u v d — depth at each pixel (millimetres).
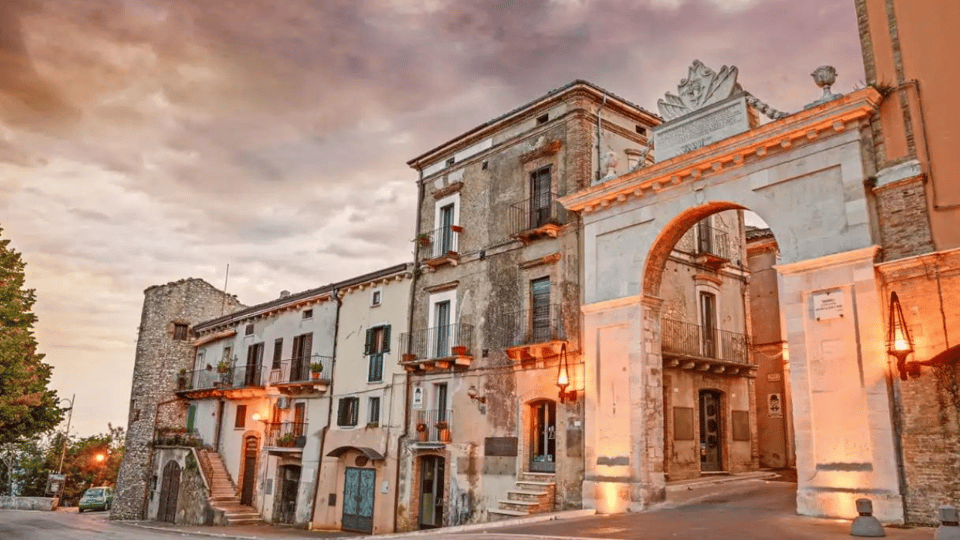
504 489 18766
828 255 12891
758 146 14375
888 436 11555
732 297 23016
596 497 16250
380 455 22734
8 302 27828
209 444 32719
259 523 27344
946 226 11641
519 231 19781
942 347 11273
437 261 22359
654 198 16594
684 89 16734
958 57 12094
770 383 23875
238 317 33281
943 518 9453
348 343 26172
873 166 12750
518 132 21156
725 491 17328
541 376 18516
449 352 21562
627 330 16578
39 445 59719
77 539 20156
